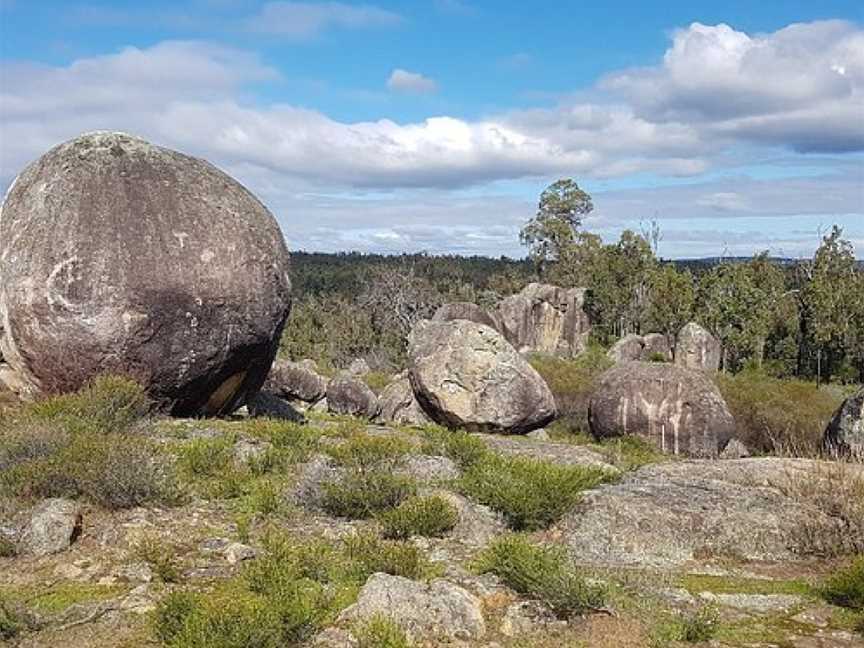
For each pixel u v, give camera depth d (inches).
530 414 663.8
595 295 2242.9
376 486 325.1
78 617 216.8
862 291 1868.8
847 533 307.1
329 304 2512.3
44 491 307.6
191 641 191.5
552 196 2709.2
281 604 209.5
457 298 2405.3
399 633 199.6
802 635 226.1
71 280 439.8
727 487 355.6
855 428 580.7
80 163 466.0
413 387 693.3
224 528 294.4
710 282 2145.7
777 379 1547.7
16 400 478.0
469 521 304.3
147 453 332.8
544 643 210.8
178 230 460.4
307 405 1042.7
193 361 464.4
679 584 265.0
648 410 741.3
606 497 324.2
